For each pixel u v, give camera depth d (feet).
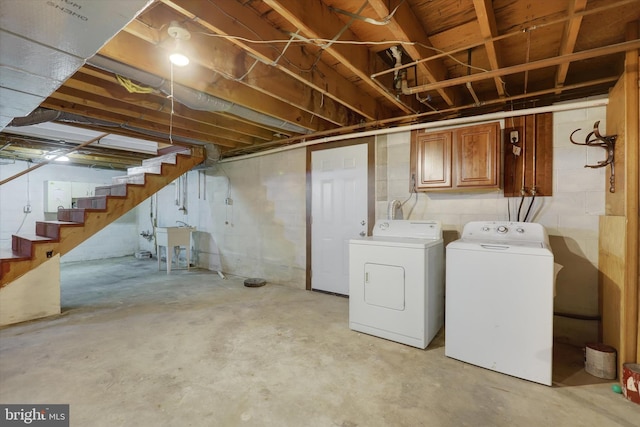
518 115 8.61
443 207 10.11
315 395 5.86
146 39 5.54
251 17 5.84
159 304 11.48
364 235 11.80
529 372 6.33
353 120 11.66
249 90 8.87
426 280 7.87
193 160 16.06
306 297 12.41
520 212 8.83
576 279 8.05
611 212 7.09
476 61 7.71
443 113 10.14
